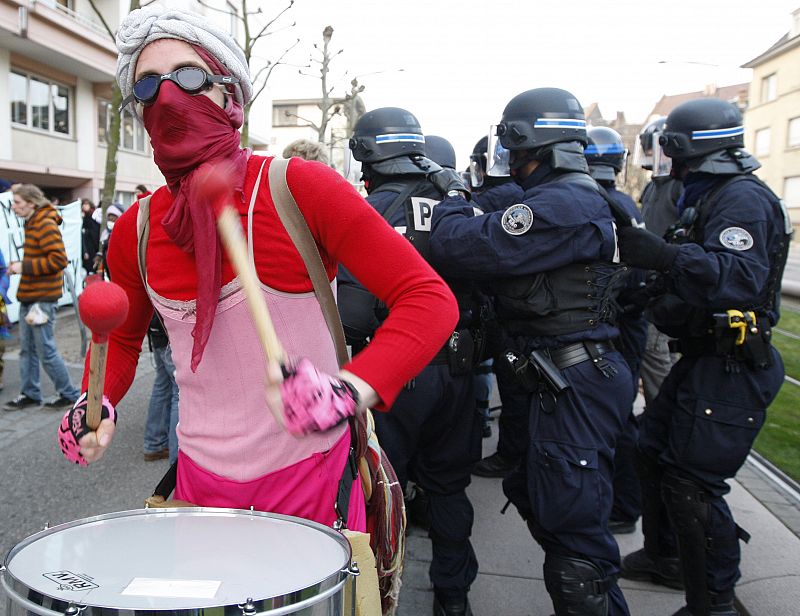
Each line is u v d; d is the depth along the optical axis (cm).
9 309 802
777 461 407
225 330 113
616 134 319
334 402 83
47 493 366
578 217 201
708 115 238
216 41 110
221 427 120
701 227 238
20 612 88
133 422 498
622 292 299
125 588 92
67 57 1672
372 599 116
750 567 275
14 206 498
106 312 98
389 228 113
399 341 102
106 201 781
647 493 272
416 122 257
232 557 102
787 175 3303
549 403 209
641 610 258
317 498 121
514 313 217
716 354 231
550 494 203
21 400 522
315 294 117
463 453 240
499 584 278
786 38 3238
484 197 296
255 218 110
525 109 223
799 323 934
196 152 106
